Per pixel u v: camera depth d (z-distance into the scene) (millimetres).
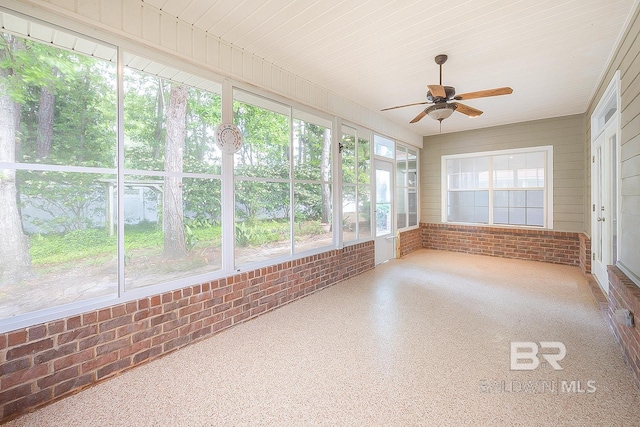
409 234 6641
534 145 5695
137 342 2270
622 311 2170
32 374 1812
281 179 3596
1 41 1882
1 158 1891
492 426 1635
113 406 1839
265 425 1671
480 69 3461
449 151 6781
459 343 2559
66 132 2104
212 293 2766
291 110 3686
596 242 4234
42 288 2004
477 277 4648
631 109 2387
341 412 1759
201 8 2393
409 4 2324
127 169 2336
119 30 2197
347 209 4715
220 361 2326
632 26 2389
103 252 2232
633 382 1997
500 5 2332
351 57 3207
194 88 2783
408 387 1978
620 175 2715
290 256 3672
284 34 2768
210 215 2895
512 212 6043
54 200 2053
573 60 3223
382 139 5742
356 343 2582
